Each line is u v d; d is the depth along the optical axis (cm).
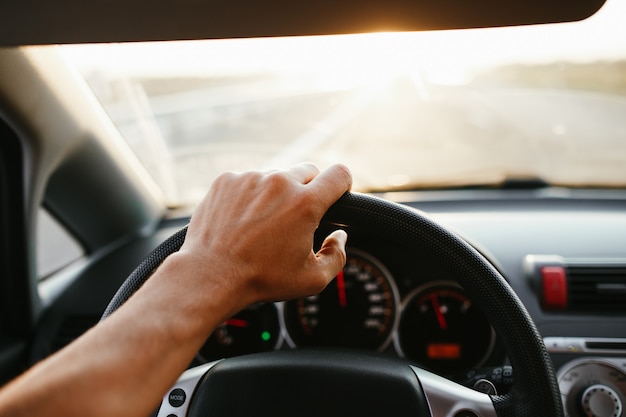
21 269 148
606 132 257
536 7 87
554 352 134
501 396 86
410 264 142
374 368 92
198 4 88
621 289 137
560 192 187
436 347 141
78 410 47
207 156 224
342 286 144
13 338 152
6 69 119
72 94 141
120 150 163
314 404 92
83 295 159
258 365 95
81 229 169
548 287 139
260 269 60
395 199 187
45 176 146
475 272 80
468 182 188
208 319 56
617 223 161
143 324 53
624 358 132
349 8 88
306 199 63
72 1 88
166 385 52
